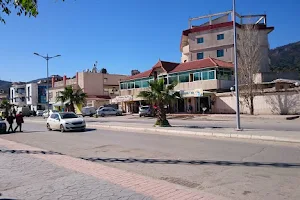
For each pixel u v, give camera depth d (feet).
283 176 23.43
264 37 177.06
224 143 43.34
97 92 232.94
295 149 36.11
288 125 73.10
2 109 253.24
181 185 21.84
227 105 131.75
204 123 88.33
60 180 22.99
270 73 144.97
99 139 54.24
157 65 165.48
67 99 127.75
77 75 233.35
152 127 70.08
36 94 298.35
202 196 18.35
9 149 41.45
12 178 23.98
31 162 30.63
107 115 168.35
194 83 145.07
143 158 33.50
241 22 186.39
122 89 191.11
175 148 39.93
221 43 172.14
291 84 120.47
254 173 24.71
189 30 183.62
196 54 181.88
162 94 71.67
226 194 19.60
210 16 190.80
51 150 42.52
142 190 19.80
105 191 19.75
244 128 64.08
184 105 149.89
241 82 125.59
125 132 66.80
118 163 31.14
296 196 18.63
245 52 128.47
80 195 19.07
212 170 26.37
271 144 40.88
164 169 27.55
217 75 138.41
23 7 15.46
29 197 19.04
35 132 75.05
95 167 27.71
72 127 72.23
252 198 18.57
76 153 39.19
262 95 121.08
